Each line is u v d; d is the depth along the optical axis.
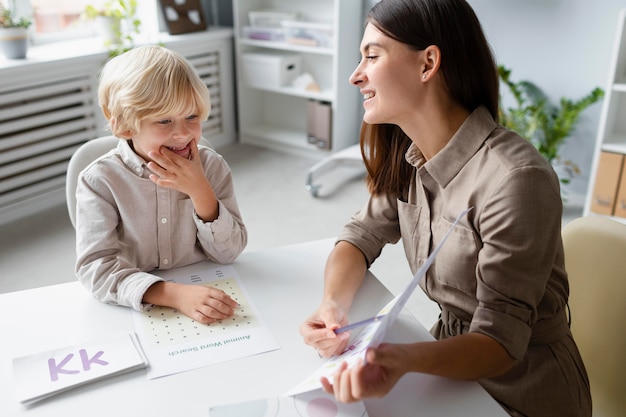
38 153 2.90
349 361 0.81
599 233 1.13
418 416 0.78
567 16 2.97
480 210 0.96
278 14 3.61
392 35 0.92
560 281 1.03
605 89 2.78
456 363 0.81
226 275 1.12
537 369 1.00
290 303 1.03
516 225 0.88
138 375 0.85
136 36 3.44
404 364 0.75
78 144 3.07
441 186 1.02
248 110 4.02
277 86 3.68
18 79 2.68
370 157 1.16
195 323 0.97
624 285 1.08
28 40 3.05
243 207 3.02
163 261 1.15
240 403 0.79
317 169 3.18
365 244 1.16
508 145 0.95
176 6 3.52
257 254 1.20
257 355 0.89
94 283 1.04
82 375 0.84
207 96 1.09
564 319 1.06
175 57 1.06
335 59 3.37
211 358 0.88
